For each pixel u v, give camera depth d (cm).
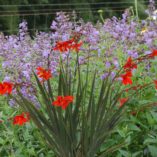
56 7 1969
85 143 361
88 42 522
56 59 490
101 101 366
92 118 361
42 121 362
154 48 526
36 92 436
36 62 485
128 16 630
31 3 1883
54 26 553
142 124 425
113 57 508
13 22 1474
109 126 366
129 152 406
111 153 410
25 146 431
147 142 410
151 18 650
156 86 392
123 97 456
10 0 1797
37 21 1523
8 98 471
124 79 380
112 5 2023
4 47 525
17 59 501
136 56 495
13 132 427
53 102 344
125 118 417
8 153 416
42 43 520
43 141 393
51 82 485
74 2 1980
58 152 369
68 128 362
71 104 362
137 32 580
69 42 381
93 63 516
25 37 583
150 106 414
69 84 370
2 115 458
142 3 1984
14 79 459
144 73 478
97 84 470
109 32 603
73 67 506
